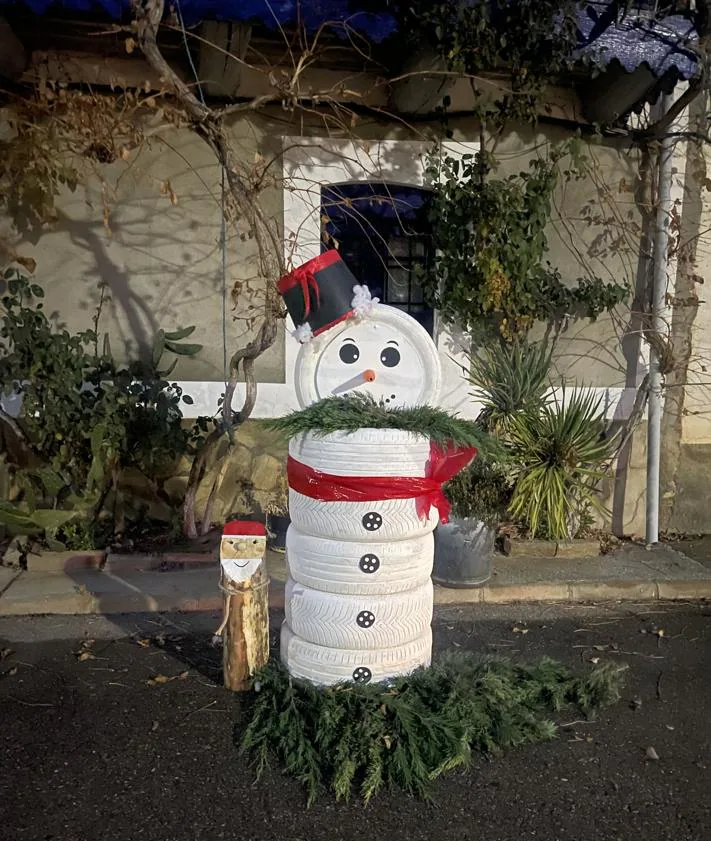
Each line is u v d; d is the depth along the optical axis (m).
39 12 4.80
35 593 5.05
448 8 5.22
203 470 5.97
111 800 3.09
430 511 3.60
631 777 3.35
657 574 5.78
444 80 5.70
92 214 6.15
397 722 3.37
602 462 6.41
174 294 6.29
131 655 4.39
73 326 6.23
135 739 3.52
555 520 5.77
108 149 5.15
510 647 4.65
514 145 6.48
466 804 3.14
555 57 5.57
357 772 3.27
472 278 6.30
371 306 3.48
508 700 3.71
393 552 3.51
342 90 5.26
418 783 3.17
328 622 3.56
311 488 3.48
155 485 6.28
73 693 3.93
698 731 3.74
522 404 6.04
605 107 6.29
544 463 5.88
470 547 5.32
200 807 3.07
